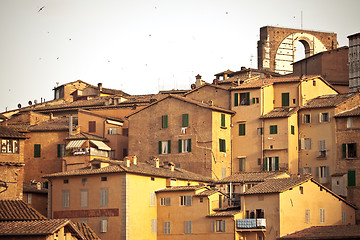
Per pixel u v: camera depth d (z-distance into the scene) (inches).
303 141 5088.6
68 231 3454.7
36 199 4948.3
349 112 4945.9
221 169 5142.7
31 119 6028.5
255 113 5191.9
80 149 5270.7
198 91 5482.3
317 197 4466.0
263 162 5098.4
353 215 4680.1
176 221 4522.6
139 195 4483.3
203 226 4414.4
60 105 6437.0
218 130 5162.4
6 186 4109.3
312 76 5319.9
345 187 4822.8
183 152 5187.0
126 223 4362.7
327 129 4990.2
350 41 5502.0
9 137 4175.7
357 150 4847.4
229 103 5319.9
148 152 5324.8
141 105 5792.3
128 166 4534.9
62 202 4611.2
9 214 3777.1
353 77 5452.8
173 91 6402.6
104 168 4530.0
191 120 5196.9
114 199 4424.2
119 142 5526.6
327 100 5147.6
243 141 5211.6
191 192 4498.0
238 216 4340.6
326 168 4958.2
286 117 5054.1
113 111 5861.2
